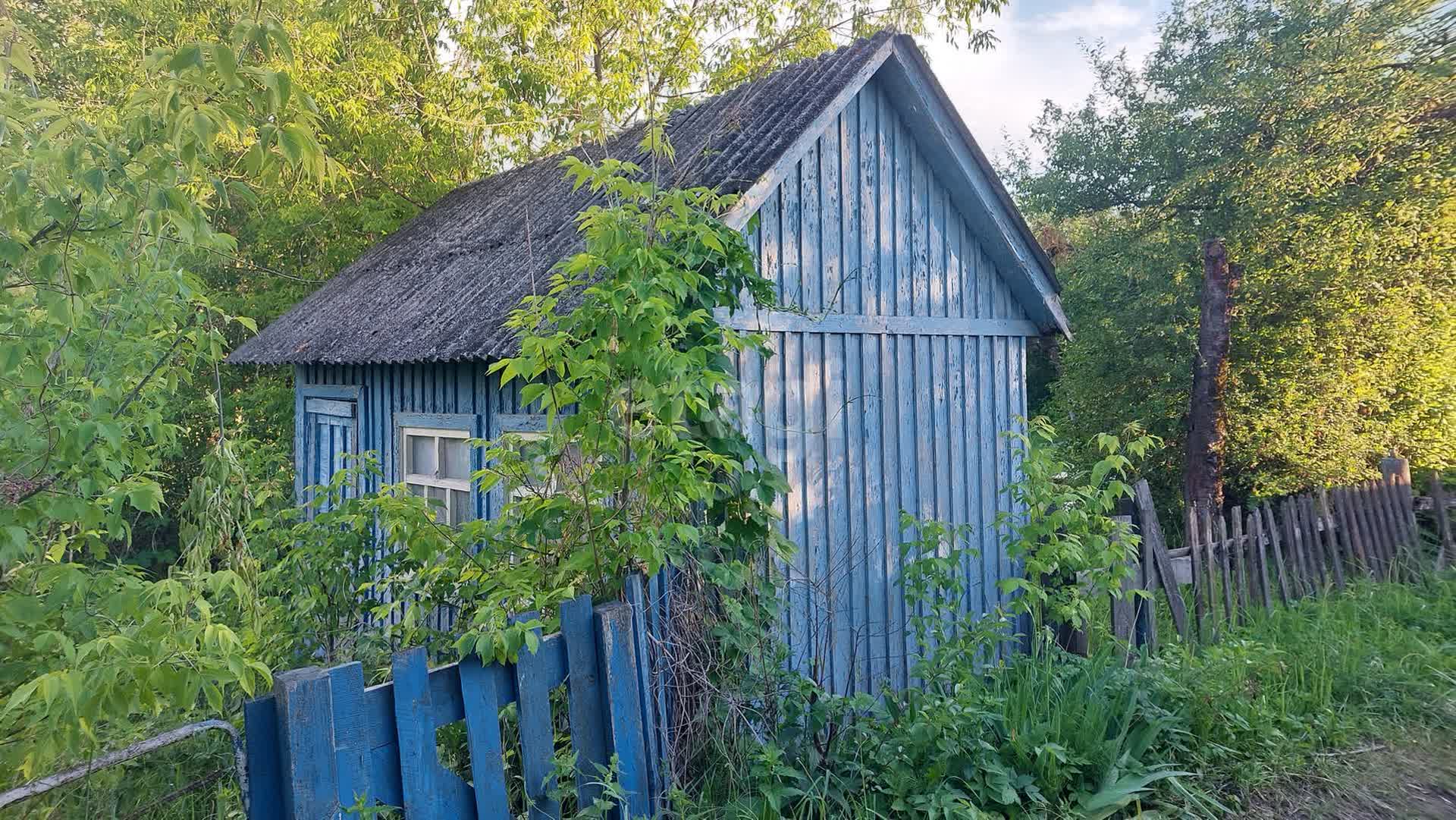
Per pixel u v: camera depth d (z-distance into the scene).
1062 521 5.19
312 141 2.75
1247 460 11.14
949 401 6.68
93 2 12.18
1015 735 4.23
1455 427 10.85
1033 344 15.63
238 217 12.93
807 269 5.80
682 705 3.85
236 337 12.63
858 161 6.13
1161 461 12.23
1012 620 6.80
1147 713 4.62
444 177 13.80
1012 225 6.78
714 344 4.26
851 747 4.18
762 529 4.36
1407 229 10.48
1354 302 10.73
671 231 3.94
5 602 2.54
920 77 6.17
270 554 4.71
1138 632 5.75
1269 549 7.02
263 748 2.53
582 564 3.62
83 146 2.54
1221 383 8.50
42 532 3.19
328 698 2.58
